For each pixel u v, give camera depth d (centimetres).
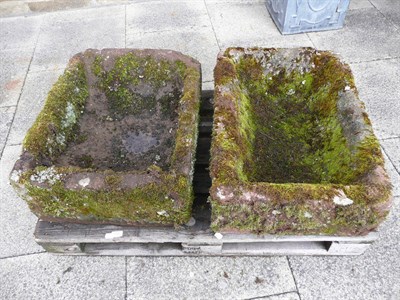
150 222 166
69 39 344
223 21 351
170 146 194
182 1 381
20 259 189
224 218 150
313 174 177
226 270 181
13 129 262
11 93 292
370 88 274
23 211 210
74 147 193
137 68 211
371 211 139
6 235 200
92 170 152
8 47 340
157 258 186
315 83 198
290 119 201
